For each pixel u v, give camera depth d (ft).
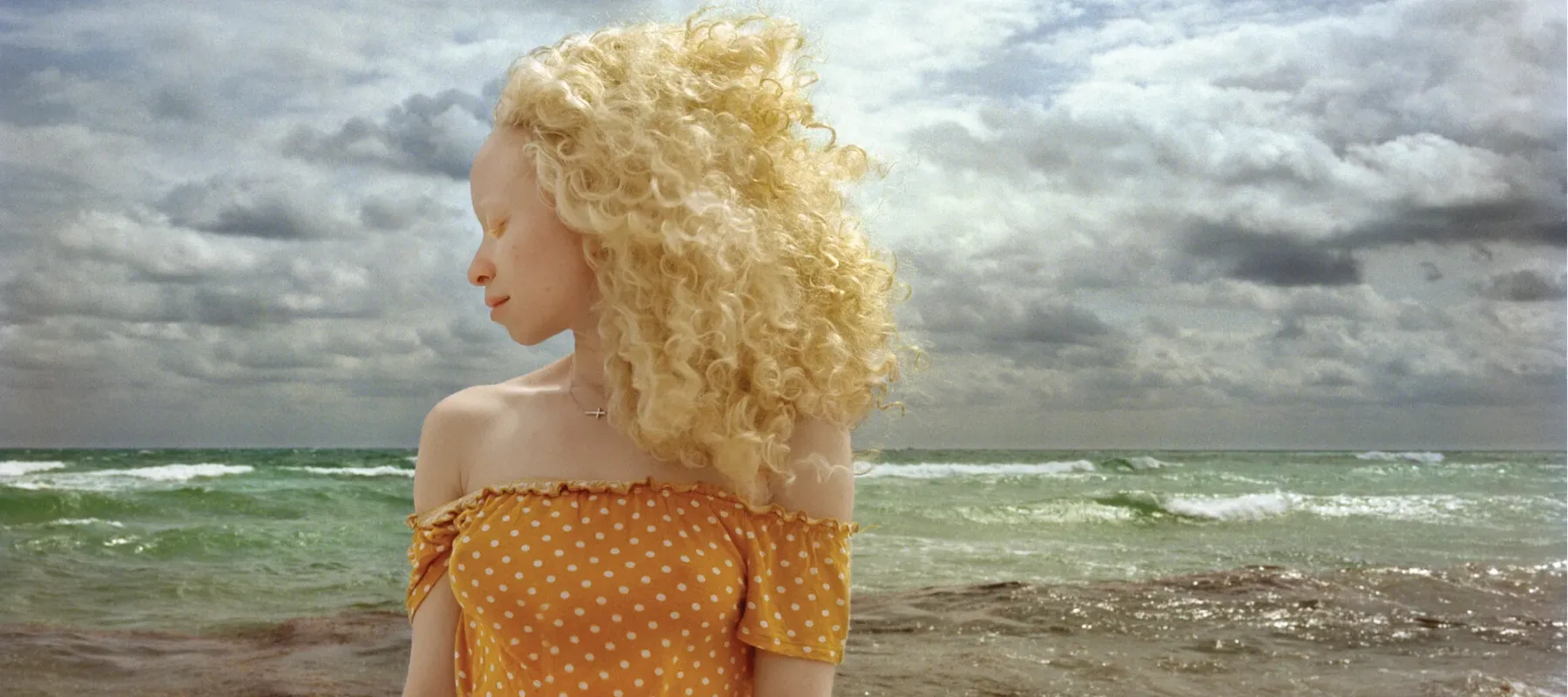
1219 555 37.65
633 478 4.86
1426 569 31.48
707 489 4.80
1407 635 22.21
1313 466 136.56
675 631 4.63
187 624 25.17
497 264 5.02
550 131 4.89
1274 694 17.63
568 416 5.03
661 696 4.61
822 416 4.99
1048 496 69.87
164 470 93.50
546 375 5.36
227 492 55.01
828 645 4.80
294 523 47.16
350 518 50.14
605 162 4.75
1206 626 22.95
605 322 4.82
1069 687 17.89
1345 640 21.66
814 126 5.24
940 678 18.35
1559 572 30.63
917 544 40.24
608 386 4.92
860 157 5.40
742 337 4.72
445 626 5.08
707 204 4.66
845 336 5.09
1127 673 18.79
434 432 5.18
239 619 25.79
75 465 103.96
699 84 4.96
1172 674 18.84
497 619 4.65
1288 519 53.93
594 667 4.61
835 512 4.93
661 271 4.71
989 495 70.95
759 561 4.76
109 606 27.48
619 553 4.63
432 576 5.09
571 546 4.64
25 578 31.37
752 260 4.74
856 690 17.56
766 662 4.81
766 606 4.74
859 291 5.15
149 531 40.91
